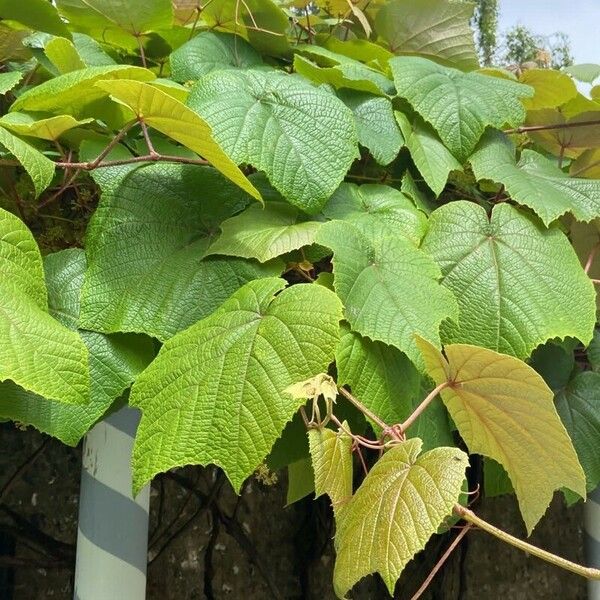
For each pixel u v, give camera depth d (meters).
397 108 1.17
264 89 0.98
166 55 1.33
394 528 0.63
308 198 0.92
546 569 1.97
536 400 0.71
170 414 0.76
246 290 0.84
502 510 1.94
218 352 0.78
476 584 1.88
